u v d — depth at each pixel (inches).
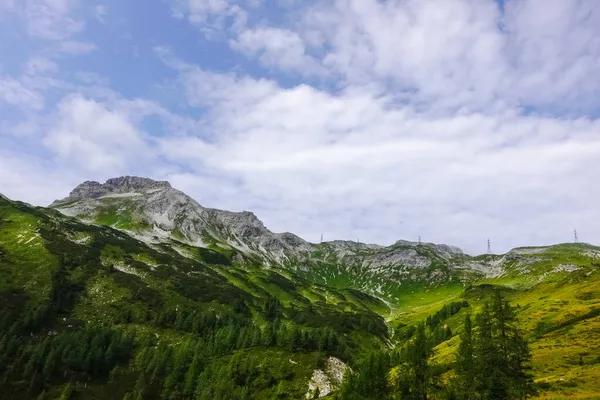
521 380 2423.7
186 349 6958.7
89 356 6309.1
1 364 5698.8
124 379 6230.3
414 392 2817.4
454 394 2596.0
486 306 2768.2
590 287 7062.0
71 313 7765.8
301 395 5925.2
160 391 6053.2
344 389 3742.6
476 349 2625.5
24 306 7391.7
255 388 6067.9
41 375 5762.8
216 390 5738.2
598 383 2861.7
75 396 5526.6
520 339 2527.1
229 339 7485.2
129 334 7480.3
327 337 7465.6
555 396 2628.0
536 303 7416.3
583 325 4800.7
